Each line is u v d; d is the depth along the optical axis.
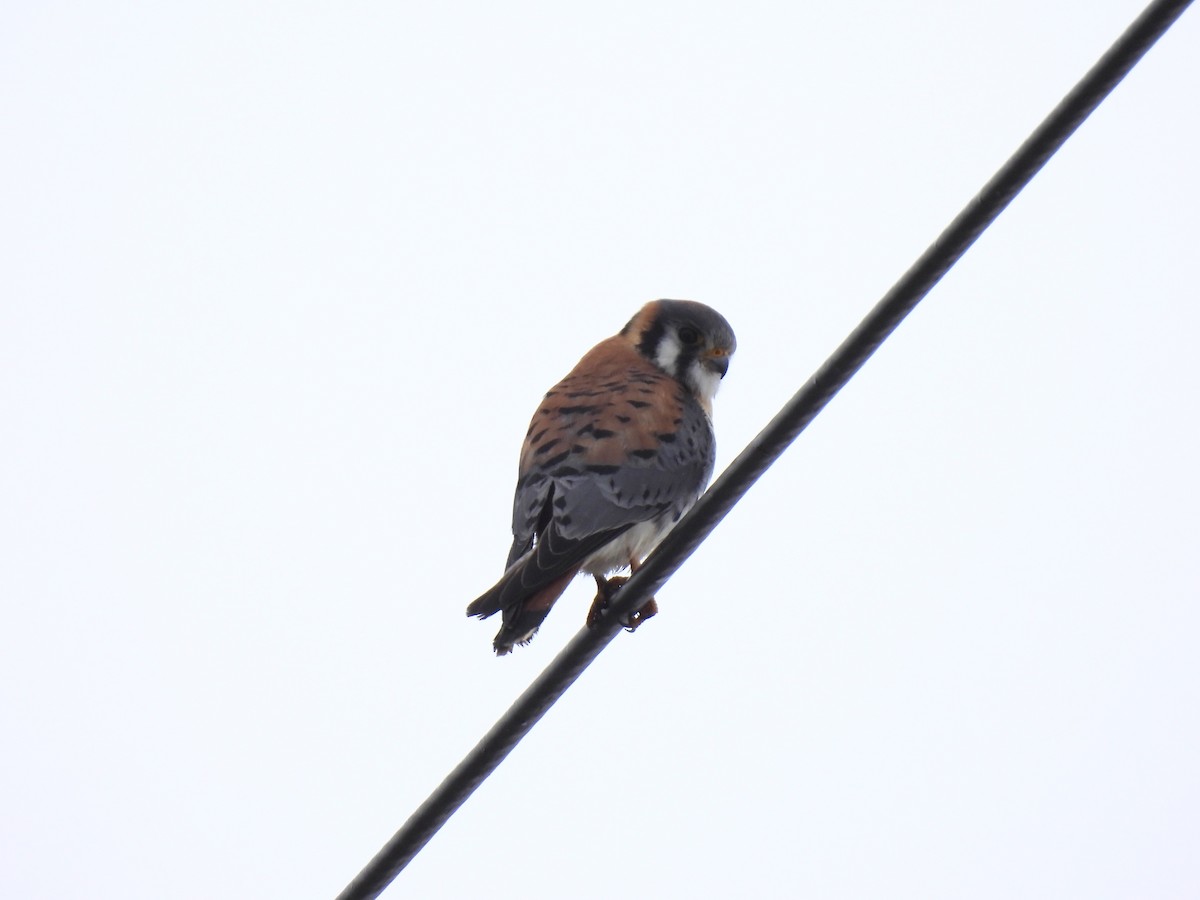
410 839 8.82
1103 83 7.38
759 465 8.62
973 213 7.80
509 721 8.84
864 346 8.20
